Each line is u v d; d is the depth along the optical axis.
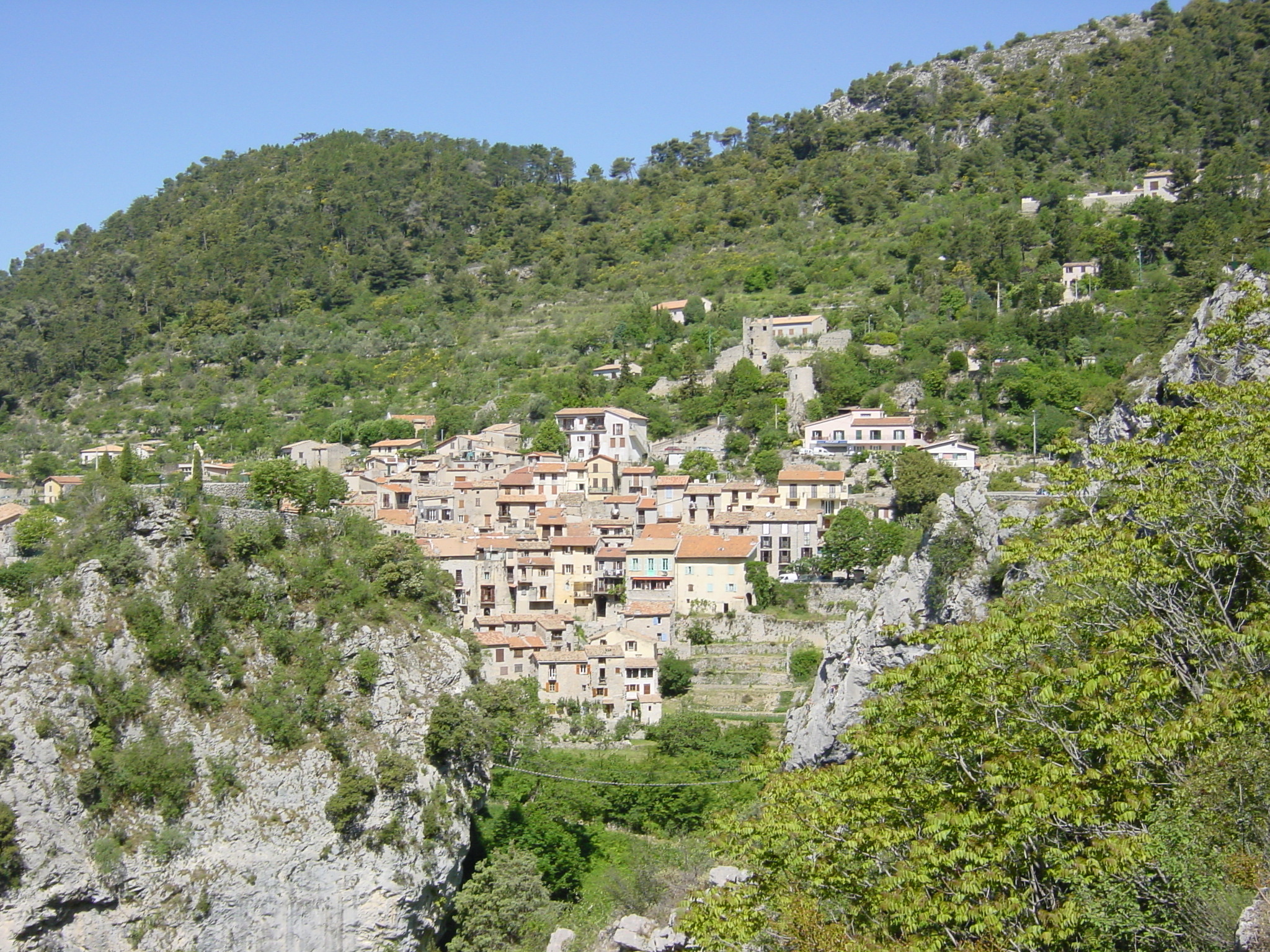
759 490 157.00
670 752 106.81
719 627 132.75
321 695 82.12
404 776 79.88
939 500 86.69
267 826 76.19
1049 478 56.50
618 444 179.38
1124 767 36.94
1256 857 33.03
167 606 82.69
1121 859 33.91
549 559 140.38
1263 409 50.38
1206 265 154.12
